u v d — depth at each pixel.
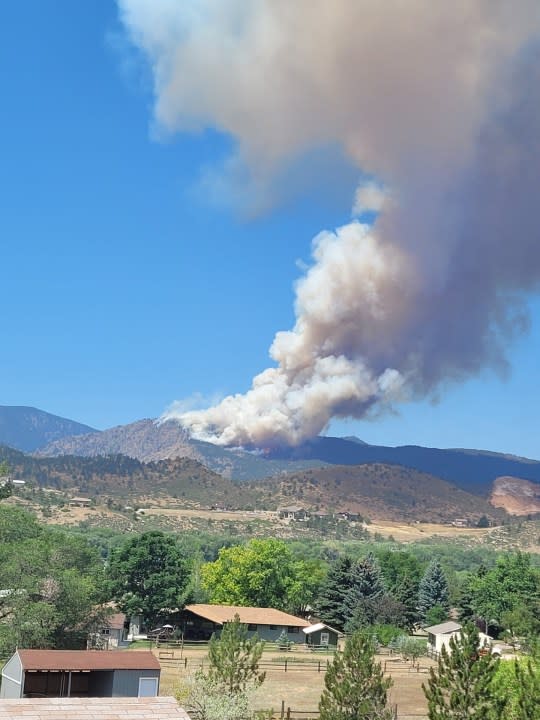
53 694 52.94
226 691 47.69
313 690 73.94
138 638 111.75
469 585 146.25
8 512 83.50
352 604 137.75
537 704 35.31
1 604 69.81
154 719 35.22
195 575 141.50
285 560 139.00
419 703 69.62
